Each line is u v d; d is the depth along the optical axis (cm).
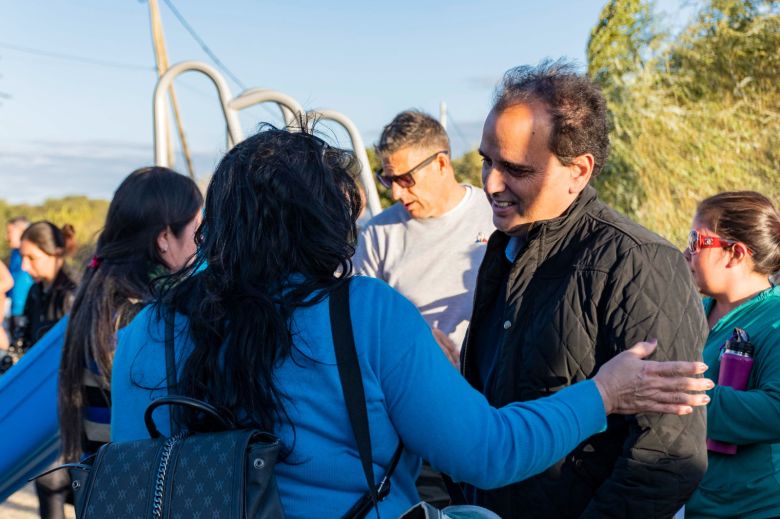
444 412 141
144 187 248
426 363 143
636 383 159
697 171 998
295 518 140
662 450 180
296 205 145
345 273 150
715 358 259
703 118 1002
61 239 537
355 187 157
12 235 760
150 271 246
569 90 194
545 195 197
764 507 238
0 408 350
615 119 1033
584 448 194
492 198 204
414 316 148
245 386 139
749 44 988
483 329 226
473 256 340
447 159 343
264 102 481
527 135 192
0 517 538
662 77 1041
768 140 976
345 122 483
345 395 140
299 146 151
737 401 235
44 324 533
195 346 145
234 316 142
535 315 200
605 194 1046
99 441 252
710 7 1023
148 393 151
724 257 261
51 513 350
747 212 259
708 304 281
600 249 193
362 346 142
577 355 191
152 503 134
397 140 335
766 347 243
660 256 189
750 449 241
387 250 356
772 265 260
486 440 142
